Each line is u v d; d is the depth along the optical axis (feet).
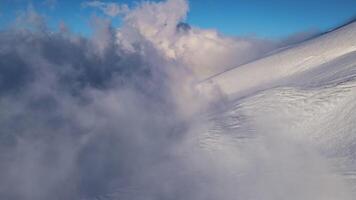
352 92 129.08
